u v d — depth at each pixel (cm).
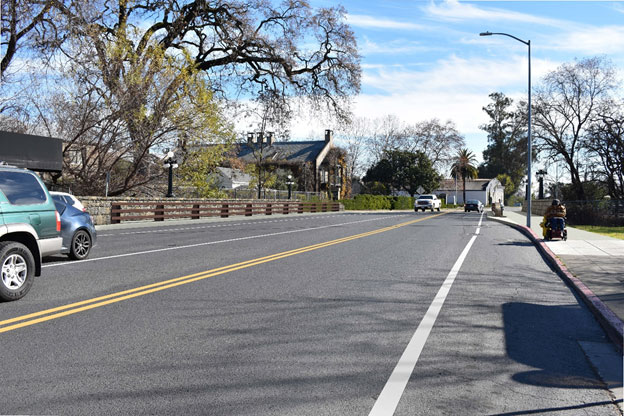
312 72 4675
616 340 610
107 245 1641
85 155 3180
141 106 3156
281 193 5603
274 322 679
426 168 9831
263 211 4472
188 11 4119
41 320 675
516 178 13462
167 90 3388
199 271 1097
